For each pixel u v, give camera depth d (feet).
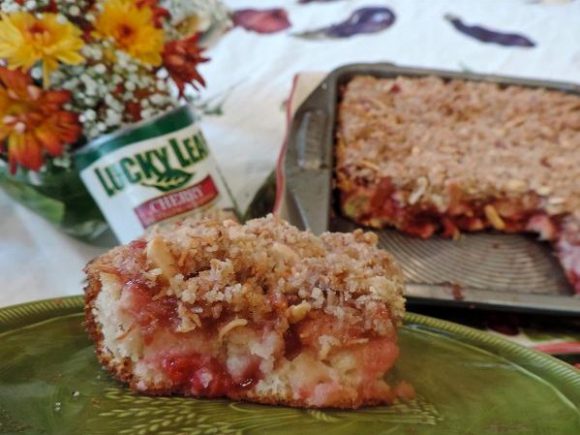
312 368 0.45
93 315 0.46
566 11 1.35
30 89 0.64
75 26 0.66
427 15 1.30
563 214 0.84
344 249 0.51
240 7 1.31
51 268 0.72
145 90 0.67
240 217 0.71
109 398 0.43
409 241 0.85
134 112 0.66
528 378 0.49
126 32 0.67
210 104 1.00
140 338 0.45
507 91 1.05
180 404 0.43
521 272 0.81
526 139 0.96
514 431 0.42
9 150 0.65
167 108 0.68
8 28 0.63
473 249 0.85
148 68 0.69
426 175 0.85
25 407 0.39
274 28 1.23
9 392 0.41
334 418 0.43
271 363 0.45
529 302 0.68
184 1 0.82
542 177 0.87
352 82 1.04
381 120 0.96
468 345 0.53
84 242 0.75
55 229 0.75
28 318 0.49
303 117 0.89
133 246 0.48
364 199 0.86
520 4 1.37
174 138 0.66
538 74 1.15
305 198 0.75
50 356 0.46
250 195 0.83
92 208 0.71
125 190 0.65
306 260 0.47
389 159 0.89
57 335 0.48
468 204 0.87
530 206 0.86
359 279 0.46
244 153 0.90
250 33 1.21
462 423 0.43
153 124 0.65
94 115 0.66
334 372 0.45
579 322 0.70
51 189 0.69
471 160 0.90
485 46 1.22
